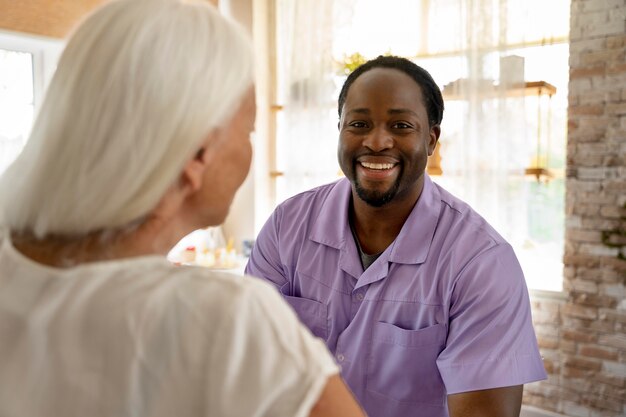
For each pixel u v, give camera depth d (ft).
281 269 4.24
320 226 3.98
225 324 1.42
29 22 9.11
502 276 3.40
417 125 3.54
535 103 9.15
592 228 8.63
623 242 8.38
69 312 1.45
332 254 3.93
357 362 3.73
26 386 1.42
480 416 3.24
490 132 9.40
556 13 8.86
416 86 3.60
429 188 3.93
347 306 3.82
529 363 3.42
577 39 8.55
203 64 1.55
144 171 1.49
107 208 1.49
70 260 1.55
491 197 9.43
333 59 11.28
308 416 1.44
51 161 1.52
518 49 9.14
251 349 1.42
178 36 1.53
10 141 9.61
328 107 11.39
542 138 9.14
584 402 8.84
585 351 8.80
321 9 11.28
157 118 1.48
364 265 3.86
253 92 1.76
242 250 12.42
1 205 1.62
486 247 3.48
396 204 3.71
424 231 3.67
